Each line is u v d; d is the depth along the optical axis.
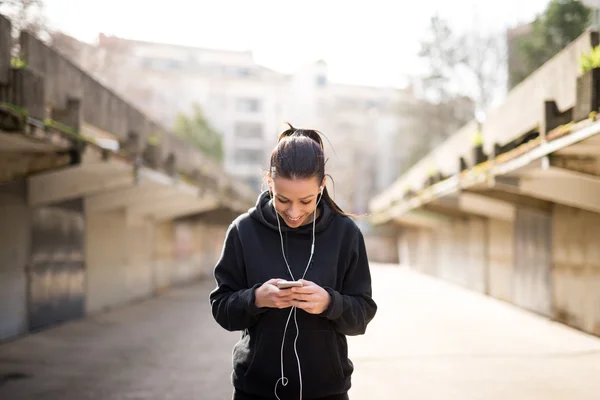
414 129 36.19
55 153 6.39
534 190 7.73
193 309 11.62
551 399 4.70
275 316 1.87
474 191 10.42
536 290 10.45
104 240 11.24
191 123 37.06
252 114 52.66
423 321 9.47
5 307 7.41
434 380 5.35
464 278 16.81
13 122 4.95
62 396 4.74
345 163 52.19
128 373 5.64
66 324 9.09
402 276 22.44
